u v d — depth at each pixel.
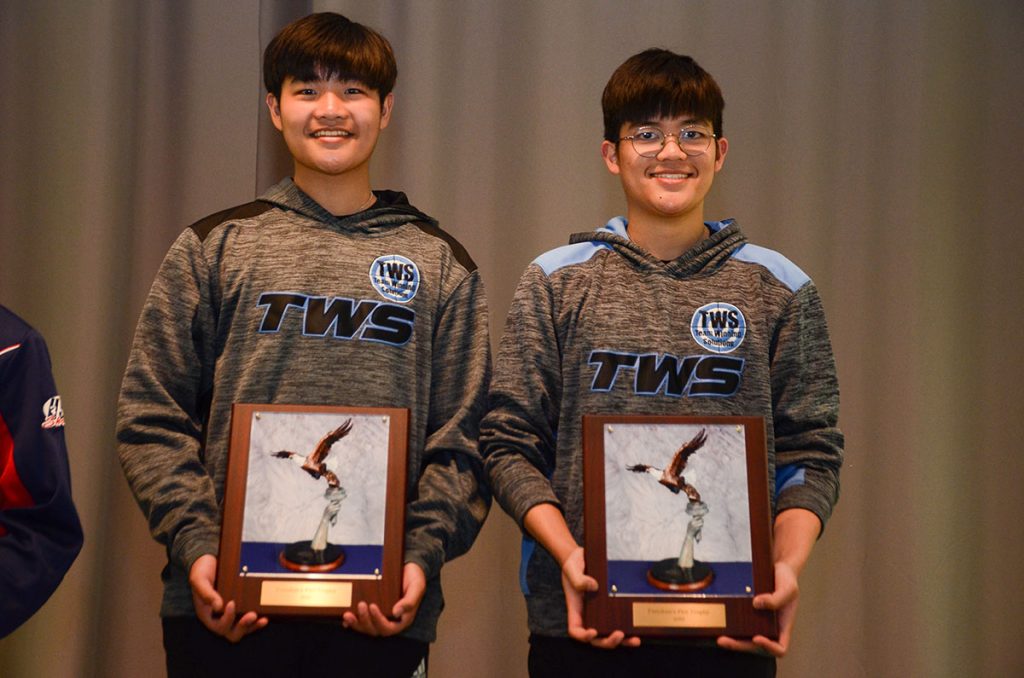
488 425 1.66
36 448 1.54
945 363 2.39
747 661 1.58
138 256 2.34
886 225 2.41
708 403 1.64
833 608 2.34
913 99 2.44
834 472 1.66
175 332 1.66
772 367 1.70
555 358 1.70
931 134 2.44
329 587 1.51
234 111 2.38
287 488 1.55
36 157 2.34
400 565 1.53
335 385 1.65
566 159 2.40
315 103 1.77
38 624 2.23
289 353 1.65
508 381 1.68
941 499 2.36
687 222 1.78
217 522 1.56
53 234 2.31
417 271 1.75
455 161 2.38
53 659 2.23
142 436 1.58
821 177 2.41
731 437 1.57
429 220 1.89
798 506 1.61
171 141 2.37
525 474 1.59
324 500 1.55
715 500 1.55
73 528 1.55
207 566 1.49
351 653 1.57
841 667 2.33
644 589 1.51
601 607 1.50
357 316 1.69
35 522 1.52
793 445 1.68
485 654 2.30
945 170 2.43
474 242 2.37
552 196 2.39
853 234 2.41
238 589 1.50
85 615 2.23
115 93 2.35
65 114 2.34
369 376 1.66
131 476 1.56
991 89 2.45
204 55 2.39
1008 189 2.44
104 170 2.32
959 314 2.41
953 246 2.42
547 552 1.61
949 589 2.35
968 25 2.46
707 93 1.79
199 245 1.73
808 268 2.40
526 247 2.38
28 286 2.31
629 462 1.55
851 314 2.39
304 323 1.67
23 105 2.35
